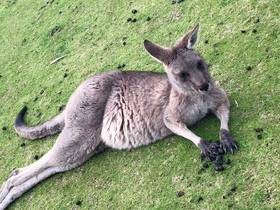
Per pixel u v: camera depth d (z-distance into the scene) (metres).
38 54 3.55
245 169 2.51
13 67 3.56
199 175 2.58
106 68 3.21
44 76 3.39
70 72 3.31
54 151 2.86
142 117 2.80
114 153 2.86
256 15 3.01
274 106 2.64
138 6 3.43
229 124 2.67
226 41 2.99
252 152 2.54
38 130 3.04
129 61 3.17
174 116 2.72
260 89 2.72
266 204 2.40
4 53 3.70
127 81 2.87
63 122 2.99
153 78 2.83
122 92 2.86
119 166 2.79
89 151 2.87
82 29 3.52
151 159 2.74
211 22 3.11
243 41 2.94
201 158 2.61
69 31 3.56
